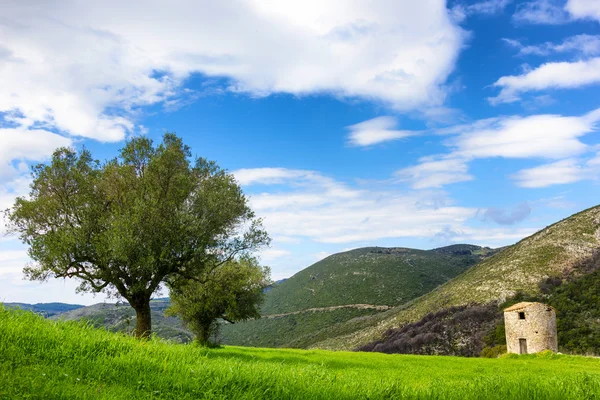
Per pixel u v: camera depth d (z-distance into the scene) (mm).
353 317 133750
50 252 24031
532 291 75062
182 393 6109
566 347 55625
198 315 37094
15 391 5250
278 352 36969
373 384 7570
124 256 23844
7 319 8359
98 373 6453
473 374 23438
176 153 28375
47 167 26266
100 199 27328
